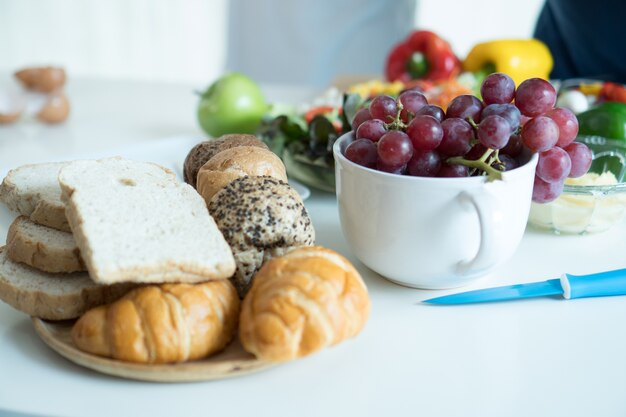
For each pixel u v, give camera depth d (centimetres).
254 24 227
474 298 61
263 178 61
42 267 58
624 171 79
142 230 55
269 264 54
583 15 136
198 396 52
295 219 59
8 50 230
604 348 57
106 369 52
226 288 54
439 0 201
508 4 195
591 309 61
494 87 61
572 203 71
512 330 59
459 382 54
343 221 64
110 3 222
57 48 229
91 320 53
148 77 233
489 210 57
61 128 114
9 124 116
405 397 52
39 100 113
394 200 58
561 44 145
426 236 59
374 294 63
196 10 224
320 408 51
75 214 56
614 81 135
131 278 52
